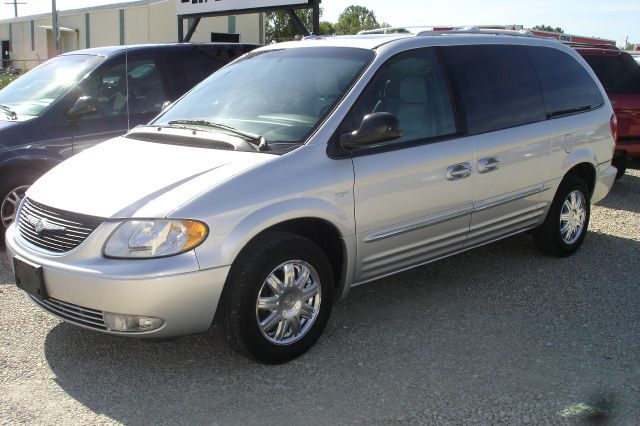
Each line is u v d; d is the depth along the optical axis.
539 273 5.59
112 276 3.42
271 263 3.75
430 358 4.01
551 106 5.62
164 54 7.05
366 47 4.63
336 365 3.92
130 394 3.59
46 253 3.71
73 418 3.35
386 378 3.76
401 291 5.15
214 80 5.17
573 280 5.42
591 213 7.78
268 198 3.73
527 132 5.29
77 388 3.65
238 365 3.93
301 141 4.05
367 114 4.26
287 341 3.93
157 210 3.51
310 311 4.04
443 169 4.62
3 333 4.32
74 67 6.67
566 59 5.98
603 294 5.11
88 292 3.50
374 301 4.94
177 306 3.49
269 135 4.17
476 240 5.10
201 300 3.55
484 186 4.96
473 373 3.81
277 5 11.49
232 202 3.62
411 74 4.64
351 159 4.13
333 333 4.37
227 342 3.79
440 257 4.87
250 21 30.75
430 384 3.69
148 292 3.42
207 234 3.52
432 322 4.55
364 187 4.16
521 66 5.48
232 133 4.23
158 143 4.36
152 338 3.59
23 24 44.41
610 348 4.14
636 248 6.35
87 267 3.51
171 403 3.50
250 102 4.62
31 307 4.77
